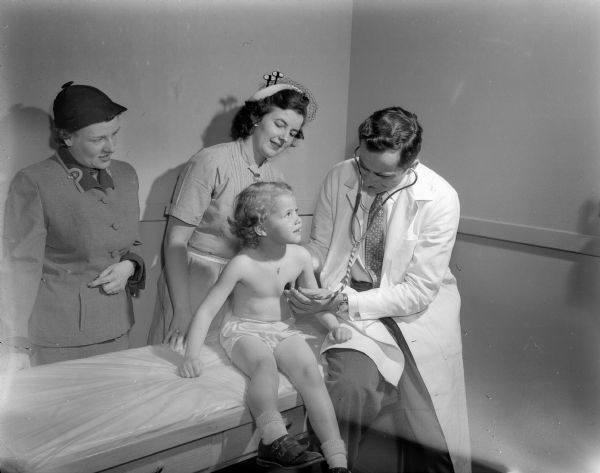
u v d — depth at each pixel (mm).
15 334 1613
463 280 2223
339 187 1812
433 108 2266
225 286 1621
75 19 1837
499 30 2049
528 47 1985
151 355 1643
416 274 1676
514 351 2098
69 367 1541
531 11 1963
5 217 1611
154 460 1335
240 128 1812
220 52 2152
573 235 1907
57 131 1639
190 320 1741
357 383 1532
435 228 1679
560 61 1910
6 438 1232
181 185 1812
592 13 1818
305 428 1549
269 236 1633
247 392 1464
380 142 1502
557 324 1996
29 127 1802
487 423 1955
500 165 2100
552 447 1854
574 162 1910
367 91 2475
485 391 2090
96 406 1363
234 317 1701
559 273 1975
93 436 1253
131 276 1803
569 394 1973
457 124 2205
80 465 1217
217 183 1795
